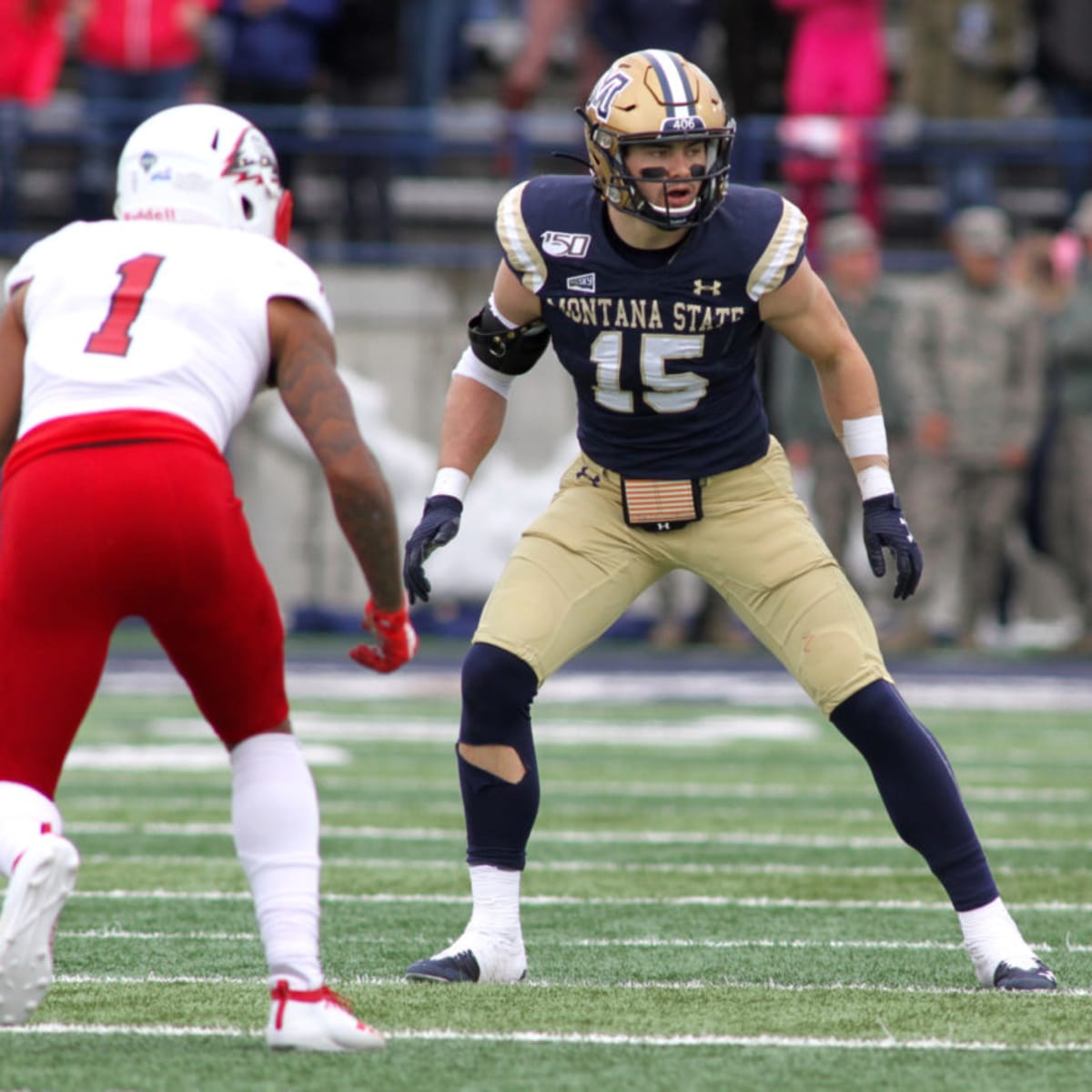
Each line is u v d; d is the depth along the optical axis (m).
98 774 25.95
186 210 11.66
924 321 40.38
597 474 13.99
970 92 47.75
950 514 40.75
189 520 10.49
